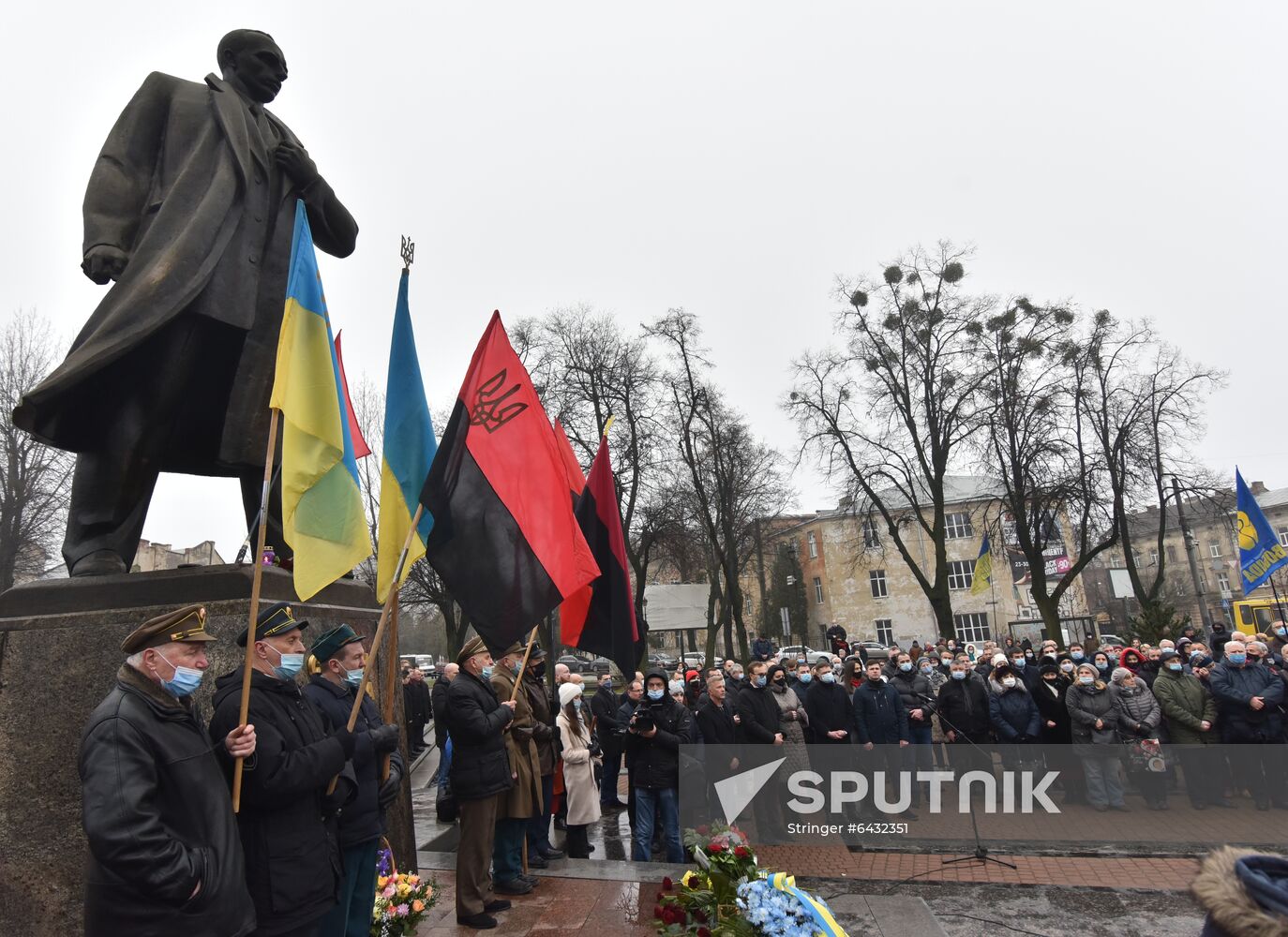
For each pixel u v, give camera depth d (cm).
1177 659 978
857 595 5138
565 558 469
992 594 4853
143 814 240
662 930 420
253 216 490
